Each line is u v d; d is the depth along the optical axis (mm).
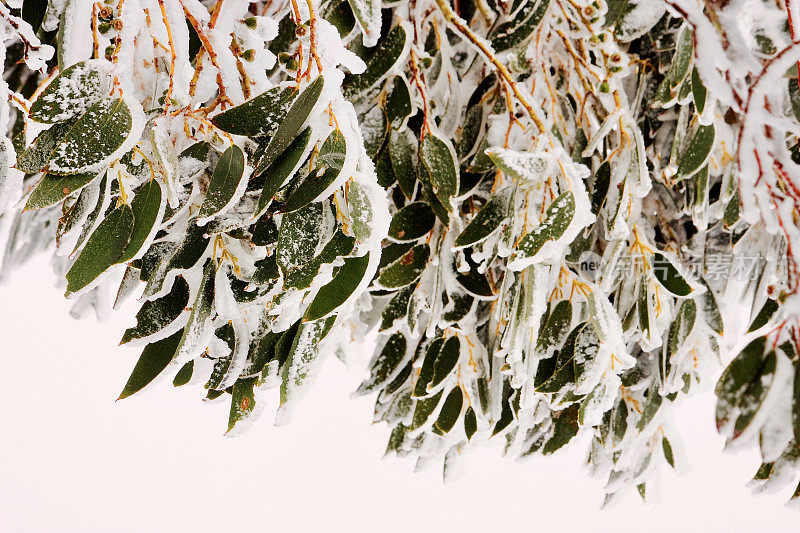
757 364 1159
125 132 1186
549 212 1345
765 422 1153
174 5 1223
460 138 1556
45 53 1253
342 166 1178
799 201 1150
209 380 1340
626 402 1731
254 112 1206
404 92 1461
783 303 1151
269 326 1338
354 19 1412
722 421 1161
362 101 1484
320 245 1206
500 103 1542
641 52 1592
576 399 1467
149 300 1276
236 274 1259
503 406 1606
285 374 1266
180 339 1275
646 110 1623
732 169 1508
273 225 1237
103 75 1199
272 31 1285
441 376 1535
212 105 1236
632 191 1472
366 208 1190
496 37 1504
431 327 1505
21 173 1230
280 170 1181
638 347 1718
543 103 1550
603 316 1444
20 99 1241
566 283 1508
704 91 1394
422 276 1530
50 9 1345
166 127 1219
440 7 1438
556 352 1527
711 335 1655
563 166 1354
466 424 1595
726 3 1166
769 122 1146
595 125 1575
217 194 1192
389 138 1484
